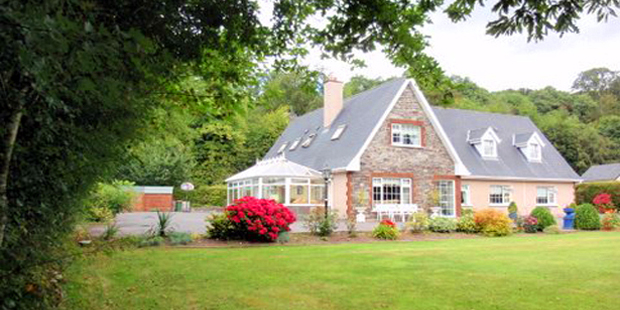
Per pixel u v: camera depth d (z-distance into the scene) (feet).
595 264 25.12
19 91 7.74
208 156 110.83
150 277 20.48
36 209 11.42
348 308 15.66
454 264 24.93
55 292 14.90
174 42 13.56
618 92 209.26
